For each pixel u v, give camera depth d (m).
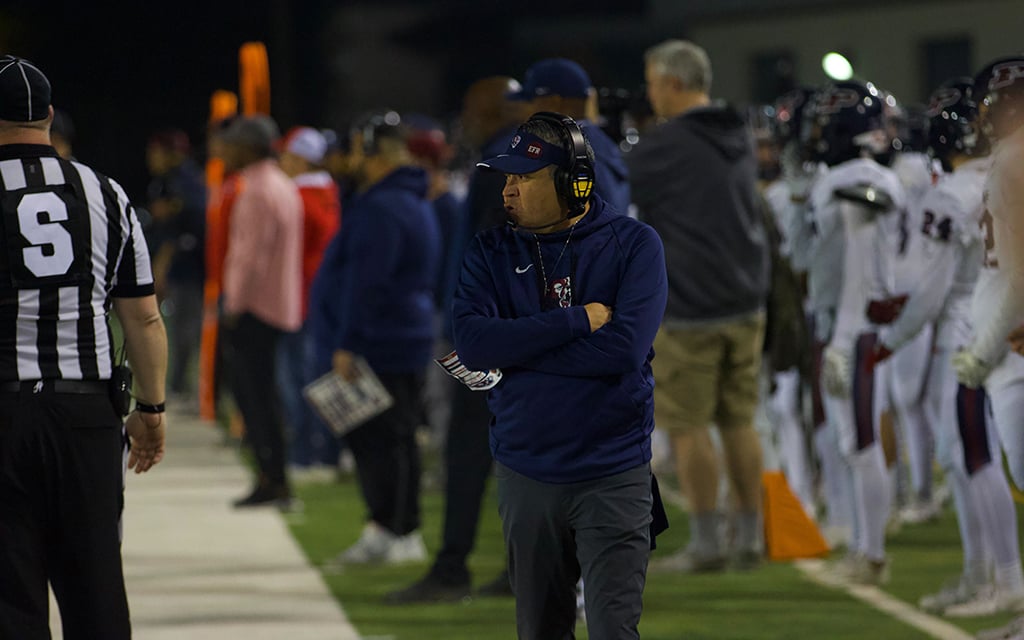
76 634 14.99
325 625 22.45
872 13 110.56
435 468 40.22
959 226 21.94
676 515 32.72
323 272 28.34
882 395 24.56
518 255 14.95
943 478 36.22
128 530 31.00
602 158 21.09
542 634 15.25
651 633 21.72
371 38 123.56
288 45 119.56
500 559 28.06
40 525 14.77
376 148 26.56
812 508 29.59
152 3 116.56
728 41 116.69
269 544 29.45
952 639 20.97
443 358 15.05
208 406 46.41
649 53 25.23
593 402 14.49
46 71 116.19
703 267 24.42
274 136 33.00
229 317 33.22
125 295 15.45
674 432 25.38
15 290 14.53
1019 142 17.31
